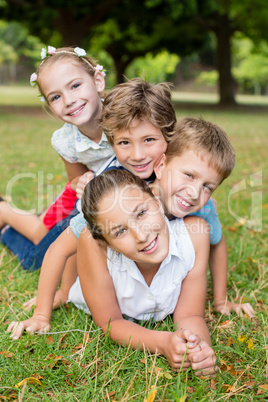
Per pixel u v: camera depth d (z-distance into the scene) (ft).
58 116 8.30
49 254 7.43
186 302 6.99
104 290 6.77
